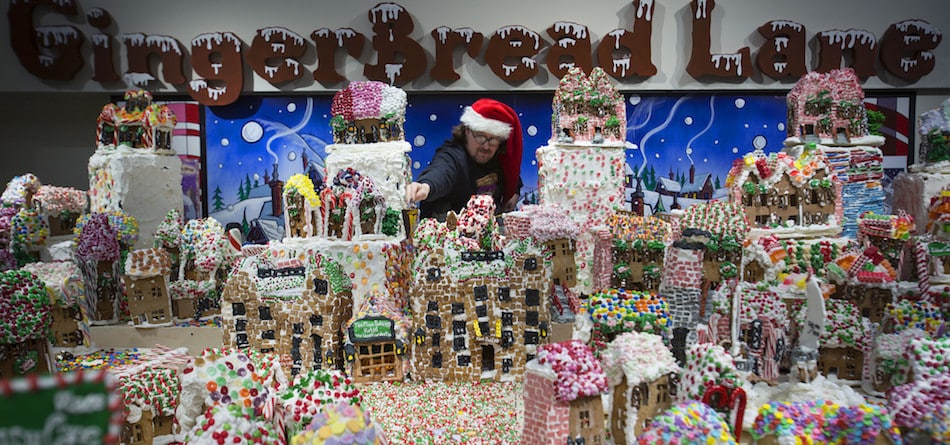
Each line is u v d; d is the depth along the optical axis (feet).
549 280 16.69
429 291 16.93
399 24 23.54
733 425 10.46
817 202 16.97
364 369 17.07
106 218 19.48
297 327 17.31
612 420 11.87
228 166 24.47
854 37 23.77
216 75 23.61
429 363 17.06
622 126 20.10
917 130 24.61
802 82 19.08
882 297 15.58
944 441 9.88
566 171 19.48
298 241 17.81
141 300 18.74
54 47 23.24
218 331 18.94
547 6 23.94
